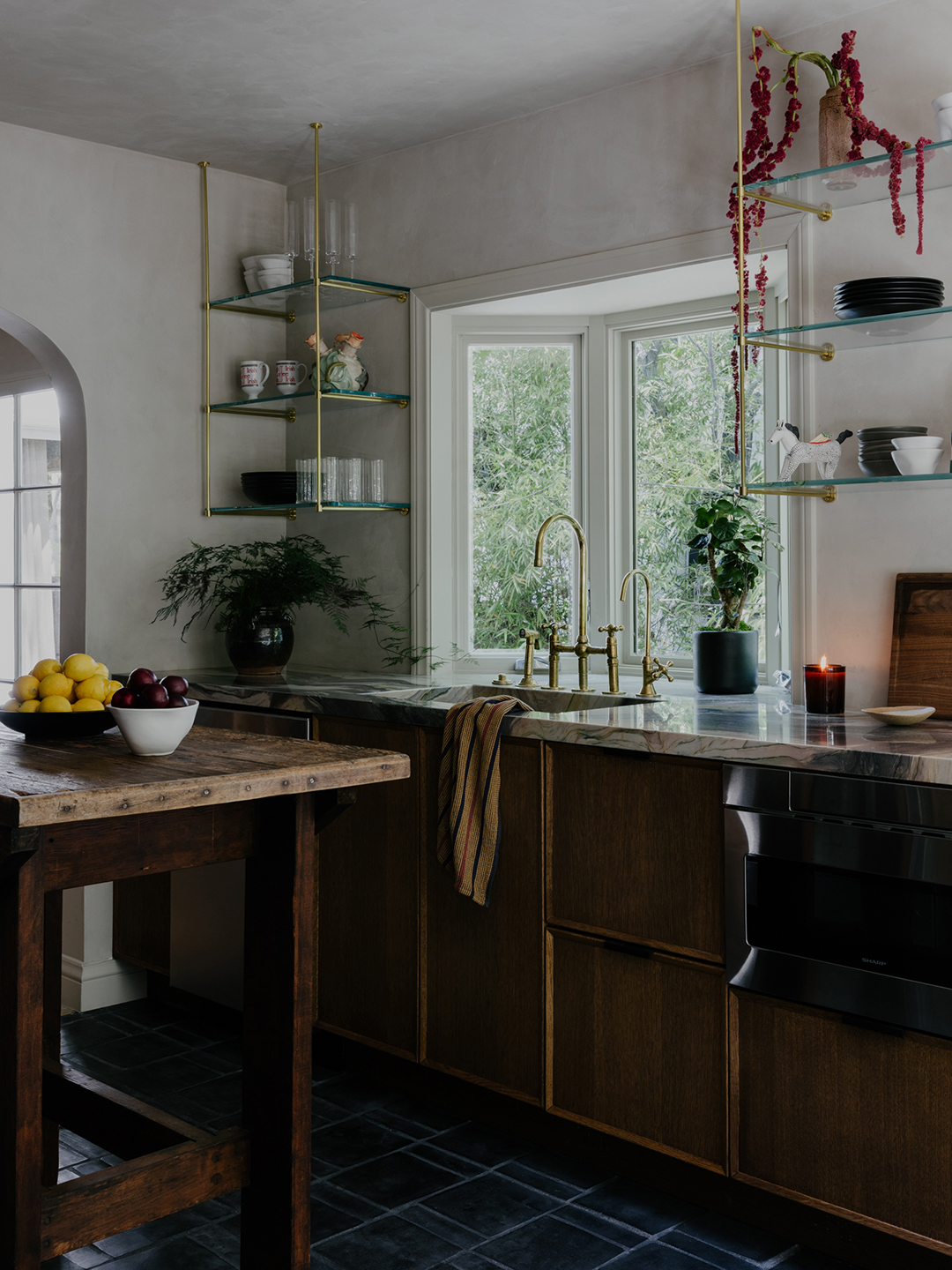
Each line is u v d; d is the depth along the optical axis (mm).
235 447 4207
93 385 3824
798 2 2826
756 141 2881
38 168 3682
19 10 2893
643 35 3027
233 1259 2359
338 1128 2936
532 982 2750
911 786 2090
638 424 3836
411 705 2988
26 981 1777
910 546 2814
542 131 3531
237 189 4168
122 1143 2240
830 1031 2244
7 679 5121
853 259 2889
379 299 3982
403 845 3039
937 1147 2098
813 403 2971
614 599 3855
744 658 3232
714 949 2412
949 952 2059
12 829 1657
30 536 5020
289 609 4098
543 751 2707
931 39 2754
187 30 3008
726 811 2361
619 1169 2682
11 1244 1782
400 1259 2332
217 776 1840
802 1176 2291
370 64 3219
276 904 2113
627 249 3332
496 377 3979
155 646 4016
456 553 3984
